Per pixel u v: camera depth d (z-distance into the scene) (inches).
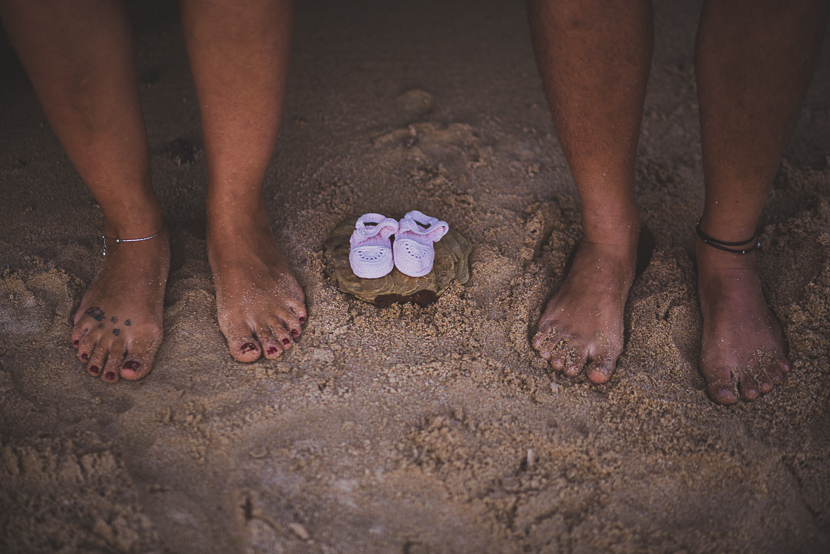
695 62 31.9
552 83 31.9
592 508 29.1
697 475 30.2
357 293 35.3
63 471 28.7
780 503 29.5
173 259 36.8
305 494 28.9
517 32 57.9
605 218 34.4
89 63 28.7
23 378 31.8
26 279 35.1
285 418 31.1
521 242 39.2
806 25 28.7
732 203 32.9
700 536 28.4
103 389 31.8
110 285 33.6
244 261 34.2
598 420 31.8
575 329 34.1
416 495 29.1
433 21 58.9
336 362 33.4
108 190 32.2
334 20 58.0
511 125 47.7
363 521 28.3
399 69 52.2
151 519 27.7
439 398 32.2
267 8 28.5
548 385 32.9
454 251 37.5
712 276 34.9
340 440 30.5
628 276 35.4
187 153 42.6
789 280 36.2
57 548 26.7
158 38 52.6
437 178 42.6
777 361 33.1
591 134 32.0
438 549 27.7
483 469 29.9
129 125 31.0
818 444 31.1
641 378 33.2
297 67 51.5
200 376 32.4
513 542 28.0
